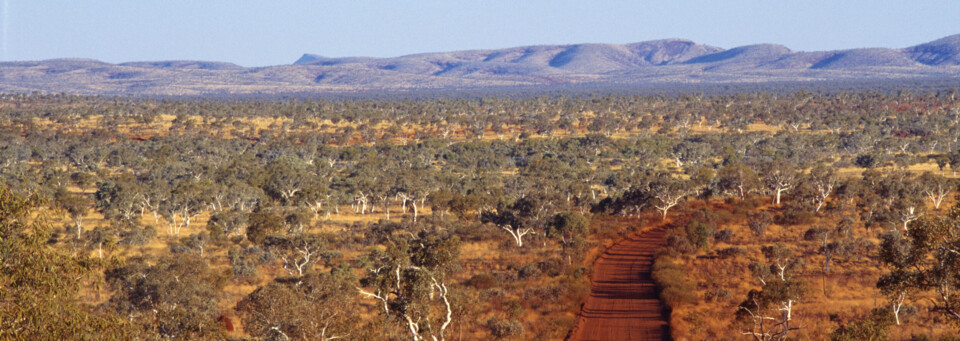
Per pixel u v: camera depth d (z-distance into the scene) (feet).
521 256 232.12
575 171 494.18
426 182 413.39
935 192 325.21
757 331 136.46
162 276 144.25
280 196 411.34
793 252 221.87
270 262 230.89
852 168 518.78
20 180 407.64
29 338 62.08
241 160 566.77
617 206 332.80
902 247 91.86
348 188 411.13
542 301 170.81
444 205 334.24
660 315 160.86
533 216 274.98
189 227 334.03
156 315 128.88
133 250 251.19
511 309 154.71
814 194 317.63
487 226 293.02
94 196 414.82
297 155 623.77
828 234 238.68
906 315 141.90
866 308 153.79
